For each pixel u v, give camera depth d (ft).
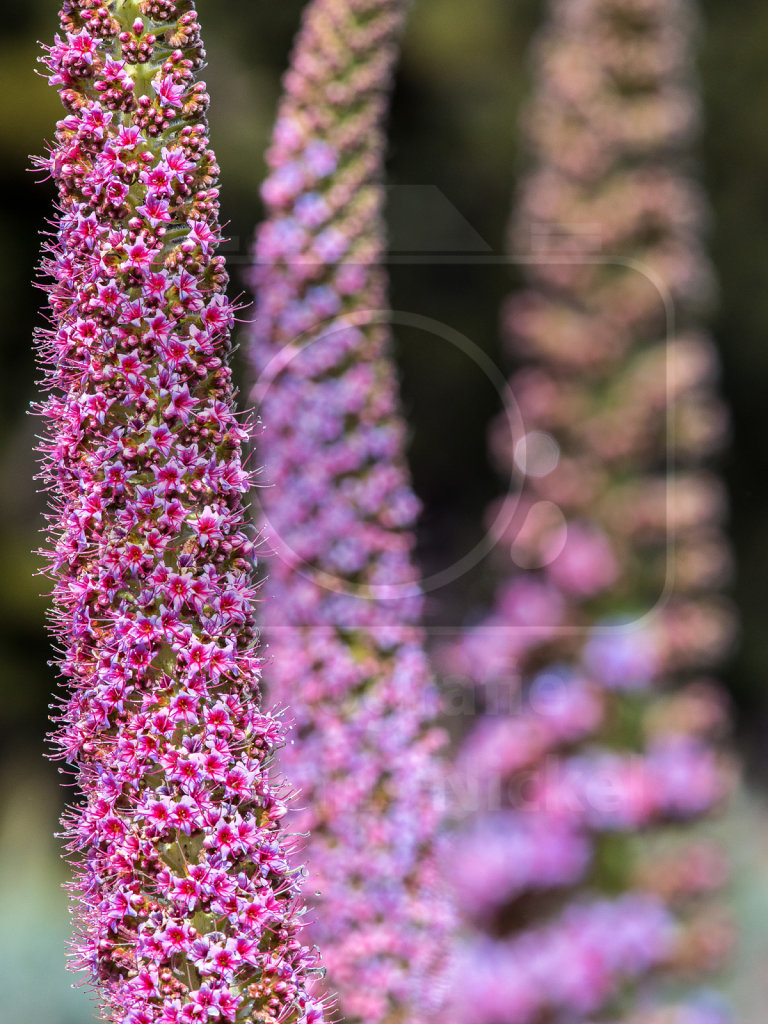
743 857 40.22
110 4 9.59
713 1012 25.41
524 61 63.10
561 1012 24.52
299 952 9.61
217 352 9.41
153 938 9.04
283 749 15.01
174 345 9.18
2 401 44.29
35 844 37.78
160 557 9.20
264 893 9.27
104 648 9.24
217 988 9.09
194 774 9.12
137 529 9.25
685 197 25.66
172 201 9.34
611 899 25.91
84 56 9.43
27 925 33.42
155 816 9.07
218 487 9.33
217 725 9.23
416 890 15.29
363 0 15.56
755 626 65.16
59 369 9.55
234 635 9.40
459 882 24.86
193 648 9.15
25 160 43.34
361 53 15.64
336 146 15.57
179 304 9.23
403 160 61.46
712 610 26.21
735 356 67.51
